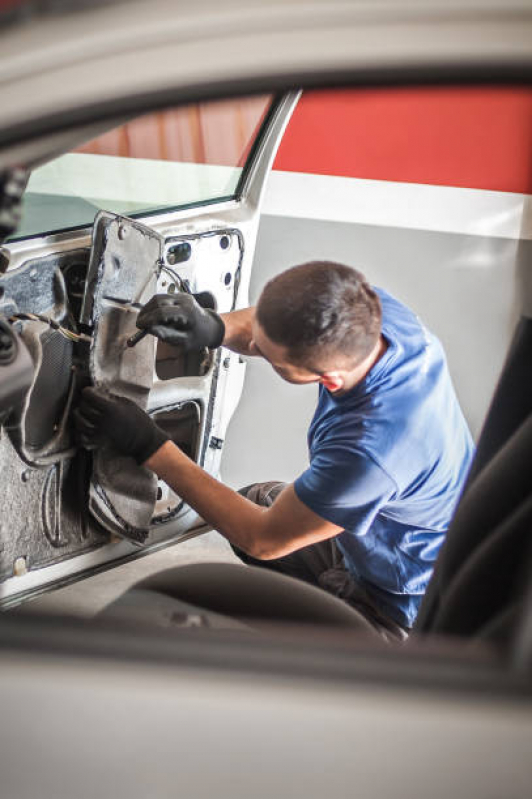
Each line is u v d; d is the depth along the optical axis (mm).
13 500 1655
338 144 3869
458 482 1695
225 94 775
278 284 1446
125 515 1922
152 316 1712
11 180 819
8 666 759
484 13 745
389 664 761
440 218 3863
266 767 746
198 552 2348
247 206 2238
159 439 1734
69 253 1646
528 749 727
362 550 1752
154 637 783
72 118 781
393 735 732
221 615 1067
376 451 1518
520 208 3855
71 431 1747
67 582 1902
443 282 3627
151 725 749
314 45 757
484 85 759
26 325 1547
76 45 770
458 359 3307
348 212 3896
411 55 750
